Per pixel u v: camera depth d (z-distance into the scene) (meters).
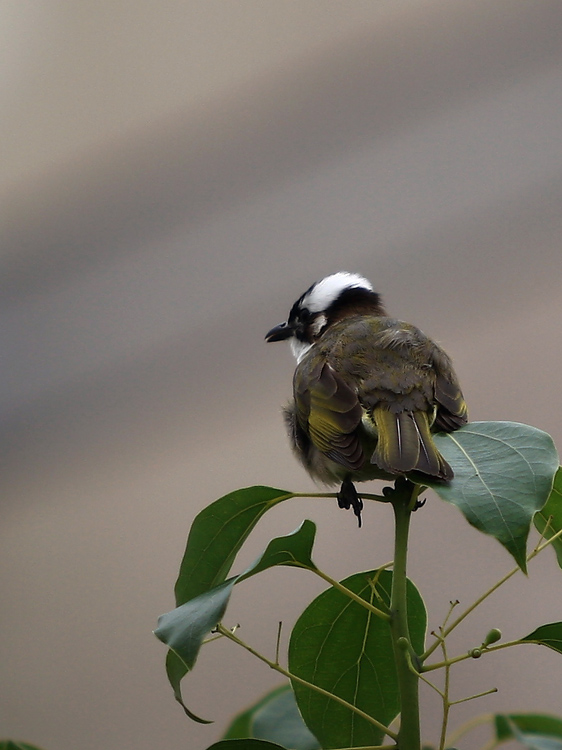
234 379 11.55
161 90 12.80
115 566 10.60
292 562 4.37
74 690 9.89
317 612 5.04
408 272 11.29
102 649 10.00
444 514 9.69
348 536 9.84
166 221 12.50
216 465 10.95
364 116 12.13
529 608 9.13
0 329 12.16
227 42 12.71
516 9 11.92
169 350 11.84
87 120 13.01
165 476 11.09
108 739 9.53
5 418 11.88
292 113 12.36
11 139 13.17
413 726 4.02
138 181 12.69
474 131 11.73
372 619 5.04
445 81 11.98
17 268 12.67
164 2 13.03
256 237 12.13
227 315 11.89
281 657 9.46
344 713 5.04
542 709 8.62
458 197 11.48
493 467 4.12
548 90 11.67
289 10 12.57
